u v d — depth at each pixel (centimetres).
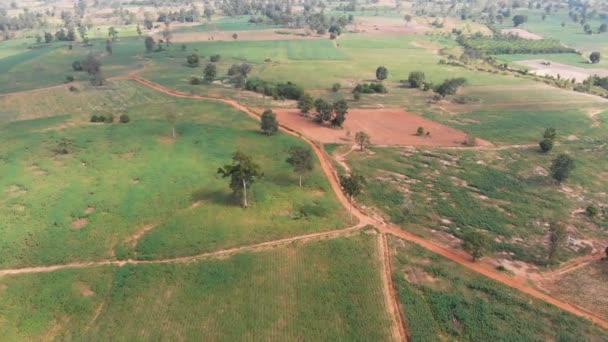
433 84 17362
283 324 5044
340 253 6334
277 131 11575
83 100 15000
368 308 5312
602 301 5531
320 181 8669
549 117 13400
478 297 5475
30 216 6981
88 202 7425
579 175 9238
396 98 15612
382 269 6034
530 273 6109
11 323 5044
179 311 5219
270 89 15512
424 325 5022
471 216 7556
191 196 7838
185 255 6259
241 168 7288
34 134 10600
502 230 7138
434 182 8869
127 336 4862
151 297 5438
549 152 10550
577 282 5906
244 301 5384
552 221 7450
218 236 6681
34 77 18288
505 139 11569
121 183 8119
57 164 8869
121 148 9725
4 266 5922
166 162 9081
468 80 18350
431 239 6888
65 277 5731
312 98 14162
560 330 4975
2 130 11369
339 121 12356
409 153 10469
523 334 4903
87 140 10169
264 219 7206
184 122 11994
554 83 18225
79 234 6606
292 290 5584
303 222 7144
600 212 7788
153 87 16625
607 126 12531
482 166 9719
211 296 5456
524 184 8838
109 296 5478
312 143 10944
